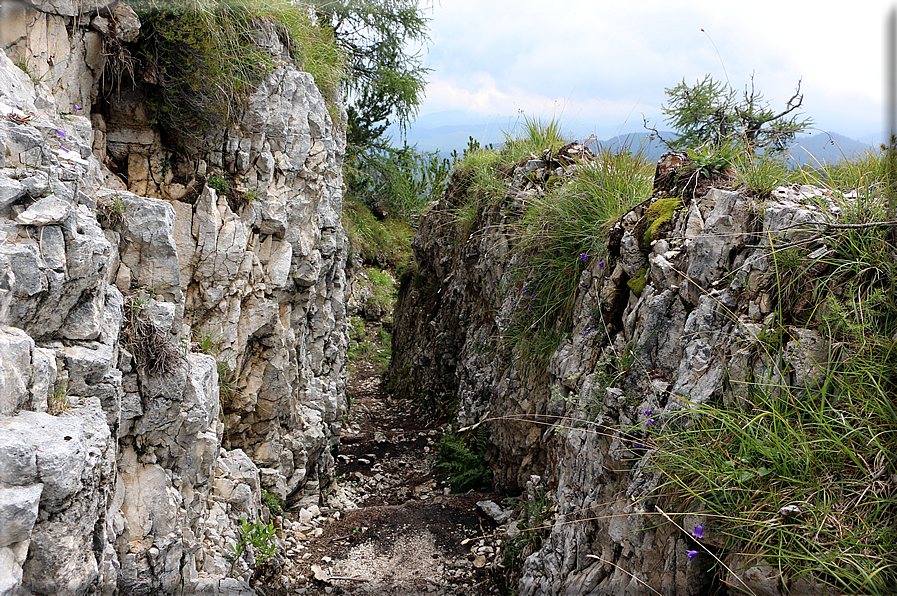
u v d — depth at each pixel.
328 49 7.61
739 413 2.77
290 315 6.71
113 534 2.95
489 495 6.61
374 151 18.17
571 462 4.44
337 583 4.99
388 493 7.43
